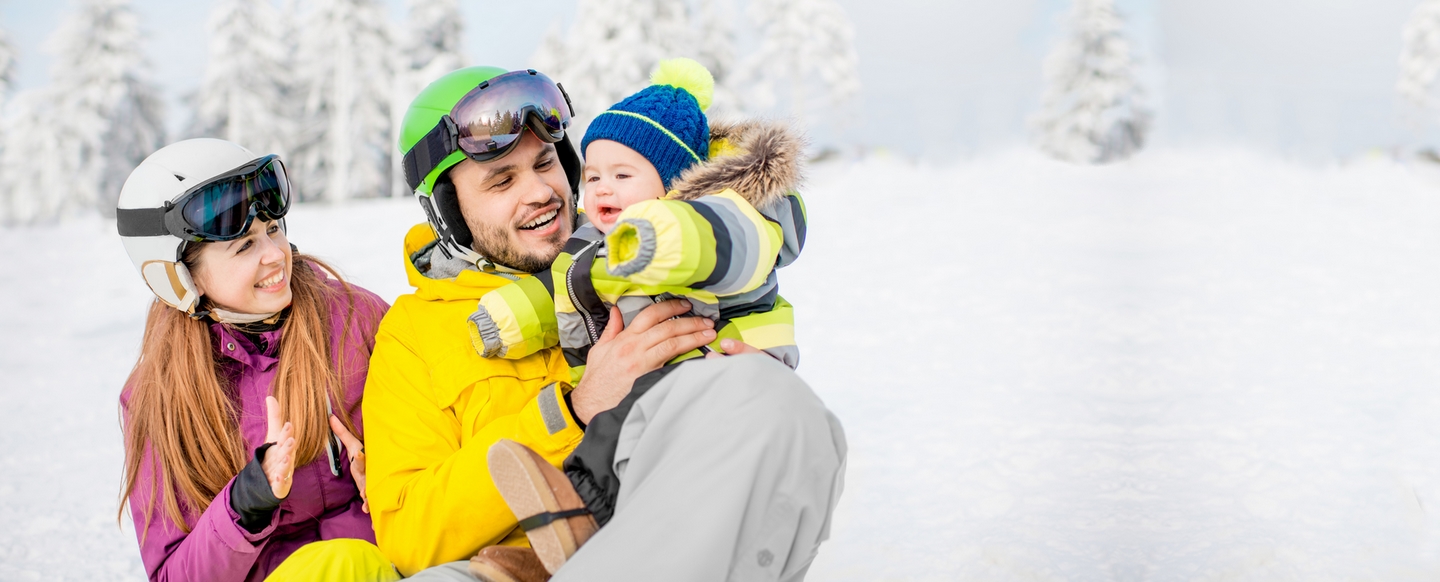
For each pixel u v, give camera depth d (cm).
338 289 172
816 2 2458
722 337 139
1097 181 1791
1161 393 519
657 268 115
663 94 159
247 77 2206
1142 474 362
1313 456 388
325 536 158
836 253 1181
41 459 470
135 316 978
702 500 113
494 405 147
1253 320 759
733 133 163
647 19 2053
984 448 407
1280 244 1164
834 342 698
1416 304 813
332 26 2242
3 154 2117
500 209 161
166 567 145
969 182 1830
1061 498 334
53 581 301
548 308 146
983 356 634
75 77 2133
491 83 157
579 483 126
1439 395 502
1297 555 278
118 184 2172
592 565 113
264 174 154
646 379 130
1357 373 566
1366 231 1239
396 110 2250
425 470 141
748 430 115
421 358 154
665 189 157
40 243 1638
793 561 120
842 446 127
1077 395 513
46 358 778
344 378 161
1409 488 342
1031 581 257
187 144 154
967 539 295
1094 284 943
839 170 2000
